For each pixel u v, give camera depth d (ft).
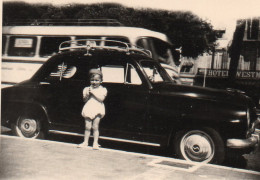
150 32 32.76
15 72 36.01
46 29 35.29
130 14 47.06
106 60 19.44
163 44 33.60
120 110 18.44
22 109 20.61
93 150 17.30
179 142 17.44
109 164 14.87
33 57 35.58
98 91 17.51
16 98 20.80
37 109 20.33
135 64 18.74
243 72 73.36
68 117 19.61
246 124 16.67
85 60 19.94
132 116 18.24
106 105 18.67
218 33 50.34
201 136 17.12
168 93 17.88
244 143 16.53
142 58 19.56
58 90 19.99
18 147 17.04
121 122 18.42
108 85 18.88
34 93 20.51
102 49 20.17
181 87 18.21
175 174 13.91
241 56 72.18
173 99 17.70
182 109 17.44
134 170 14.16
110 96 18.65
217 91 18.03
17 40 36.29
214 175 14.12
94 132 17.81
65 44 34.37
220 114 16.88
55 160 15.01
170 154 20.31
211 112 17.01
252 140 17.07
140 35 32.19
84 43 33.53
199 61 82.07
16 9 40.65
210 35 49.62
